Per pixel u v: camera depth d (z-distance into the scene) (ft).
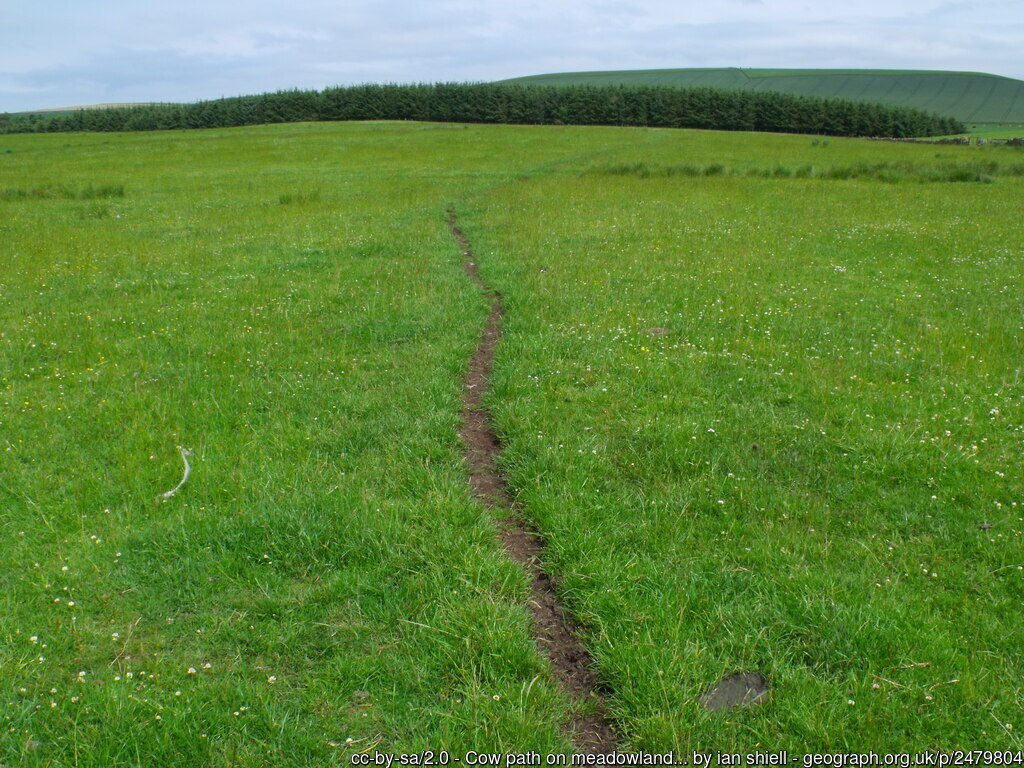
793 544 17.49
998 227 65.98
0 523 18.40
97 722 12.79
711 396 26.55
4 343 32.91
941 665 13.71
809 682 13.42
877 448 22.02
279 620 15.33
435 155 157.58
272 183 109.29
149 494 19.67
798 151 181.27
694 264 49.49
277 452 22.24
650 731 12.56
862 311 38.01
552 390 26.99
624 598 15.72
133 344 32.83
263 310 38.45
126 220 73.82
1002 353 30.86
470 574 16.44
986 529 18.04
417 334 34.22
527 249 55.16
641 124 324.19
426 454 22.31
